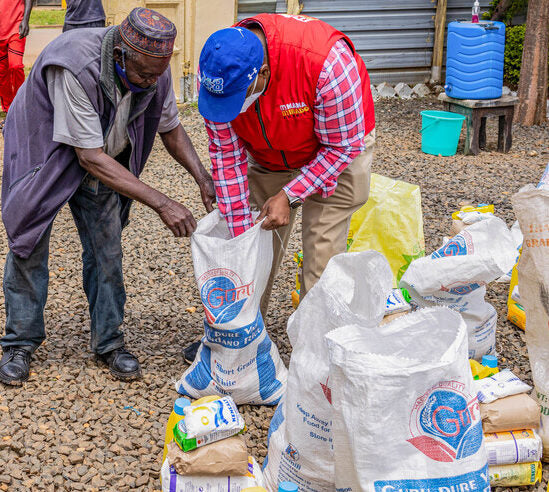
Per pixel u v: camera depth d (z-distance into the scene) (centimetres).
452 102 827
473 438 230
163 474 273
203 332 425
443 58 1122
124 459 311
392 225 435
